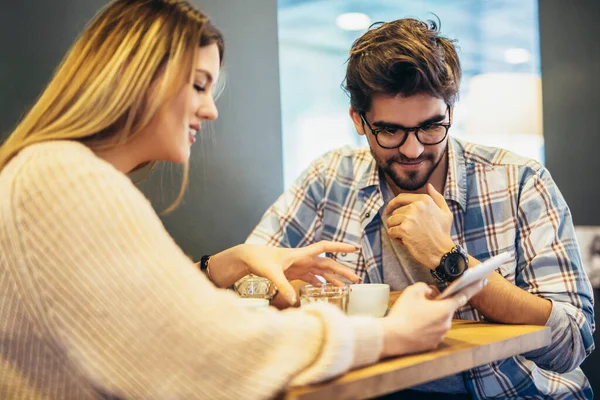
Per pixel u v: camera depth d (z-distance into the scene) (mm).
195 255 2408
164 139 1062
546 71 3053
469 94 3602
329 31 4152
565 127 3021
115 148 1056
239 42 2533
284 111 4105
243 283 1654
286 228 2016
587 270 2936
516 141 3514
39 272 856
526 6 3711
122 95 992
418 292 1104
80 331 842
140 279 844
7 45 2016
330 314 937
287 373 860
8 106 2020
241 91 2547
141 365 832
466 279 1063
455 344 1133
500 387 1635
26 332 913
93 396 934
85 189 882
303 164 4164
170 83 1014
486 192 1775
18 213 881
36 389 946
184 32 1034
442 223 1451
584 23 2957
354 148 2053
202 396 834
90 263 845
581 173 2988
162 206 2314
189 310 845
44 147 954
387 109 1581
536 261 1630
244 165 2561
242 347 853
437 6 3965
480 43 3893
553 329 1429
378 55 1568
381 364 993
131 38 1013
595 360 2869
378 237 1870
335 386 883
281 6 3990
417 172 1659
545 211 1684
